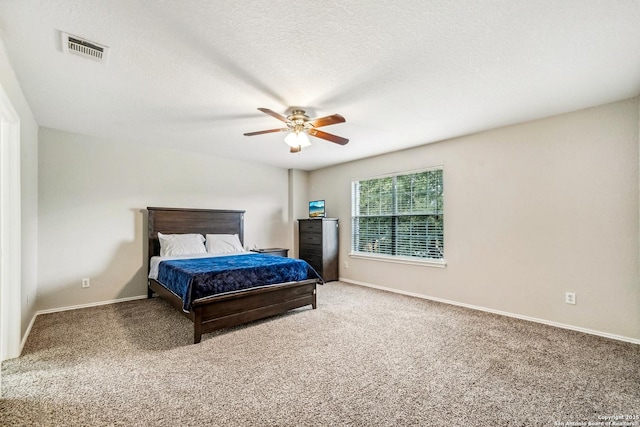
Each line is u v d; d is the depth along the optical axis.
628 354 2.40
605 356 2.37
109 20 1.65
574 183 2.96
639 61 2.06
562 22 1.66
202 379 2.03
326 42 1.86
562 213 3.03
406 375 2.09
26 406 1.72
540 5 1.53
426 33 1.77
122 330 2.94
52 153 3.56
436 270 4.09
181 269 3.07
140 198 4.26
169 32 1.76
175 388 1.92
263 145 4.34
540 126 3.18
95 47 1.91
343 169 5.54
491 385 1.96
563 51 1.95
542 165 3.16
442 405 1.75
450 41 1.85
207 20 1.65
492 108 2.90
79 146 3.77
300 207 6.21
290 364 2.25
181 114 3.09
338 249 5.57
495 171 3.52
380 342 2.66
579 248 2.93
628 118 2.68
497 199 3.50
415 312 3.54
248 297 3.05
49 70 2.19
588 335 2.81
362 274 5.13
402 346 2.57
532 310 3.22
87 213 3.81
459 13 1.59
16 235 2.37
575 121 2.96
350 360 2.31
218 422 1.59
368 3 1.51
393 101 2.74
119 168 4.08
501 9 1.56
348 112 3.00
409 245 4.47
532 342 2.65
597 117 2.83
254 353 2.44
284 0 1.49
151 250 4.25
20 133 2.43
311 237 5.52
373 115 3.09
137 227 4.22
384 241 4.84
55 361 2.28
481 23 1.67
